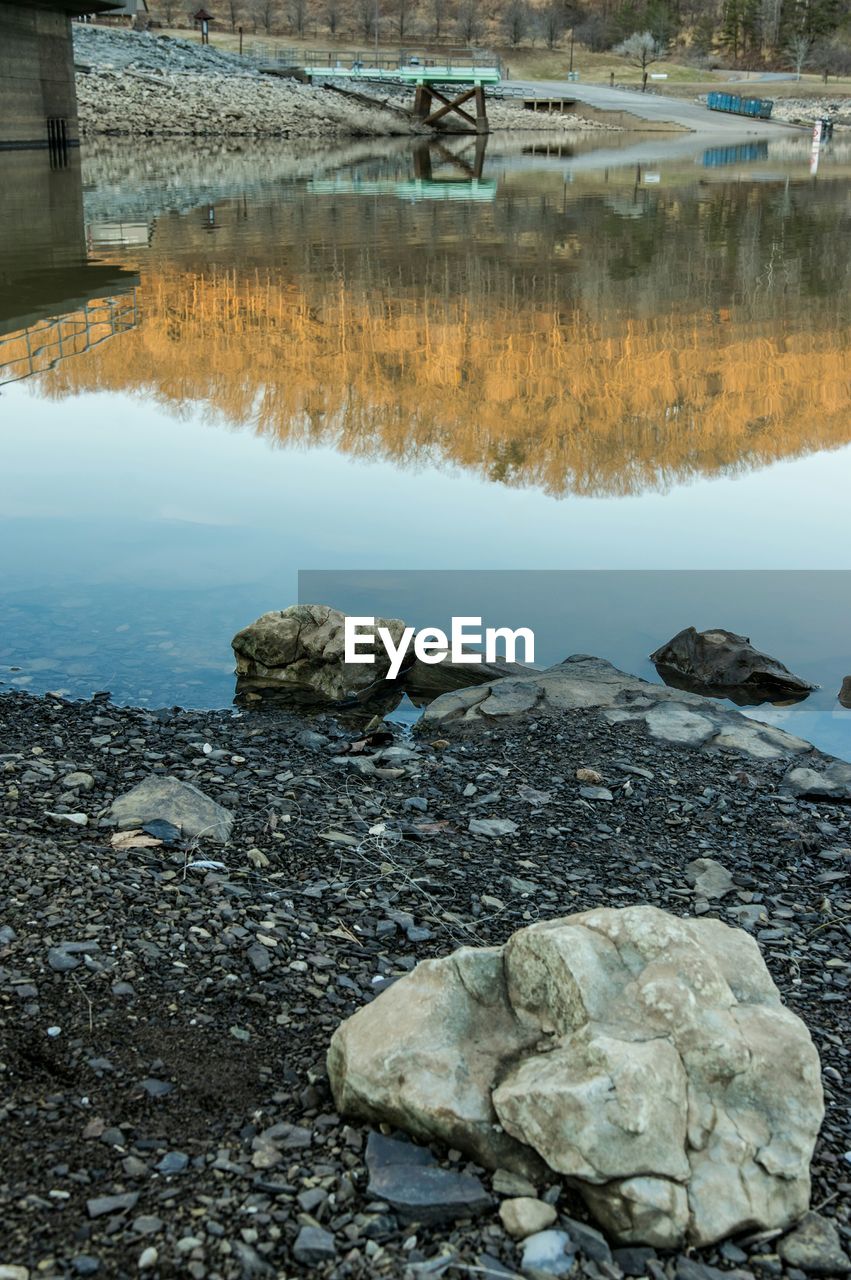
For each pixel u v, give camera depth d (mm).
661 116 103188
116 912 4203
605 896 5078
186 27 127125
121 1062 3328
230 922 4258
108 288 22531
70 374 16391
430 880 5023
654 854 5629
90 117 69188
